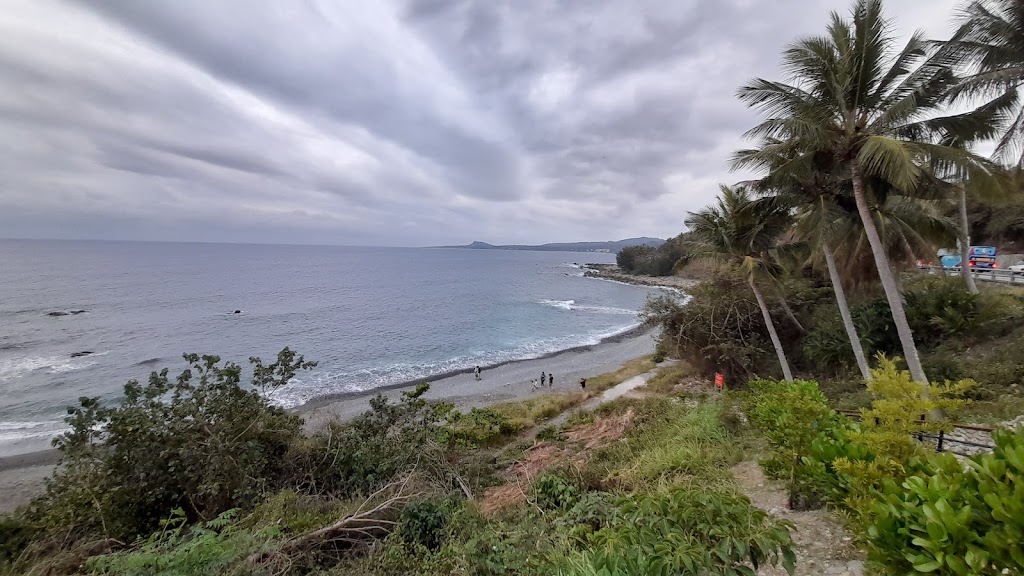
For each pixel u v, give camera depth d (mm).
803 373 15695
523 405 19969
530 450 12406
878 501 3031
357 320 45625
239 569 4539
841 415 5750
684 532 2941
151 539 5227
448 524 5969
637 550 2793
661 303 19891
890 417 3980
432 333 41125
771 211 13078
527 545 4801
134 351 31312
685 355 19406
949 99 9727
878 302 14070
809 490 4762
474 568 4508
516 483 8445
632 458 8234
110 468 7484
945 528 2283
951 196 10094
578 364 30719
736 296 17750
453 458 10312
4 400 21375
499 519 6227
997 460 2457
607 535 3271
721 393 13547
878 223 11188
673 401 13695
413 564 5051
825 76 9531
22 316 42781
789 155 10578
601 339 39281
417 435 10164
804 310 17141
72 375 25516
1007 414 7492
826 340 14805
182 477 7621
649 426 10930
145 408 8164
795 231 13242
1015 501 2084
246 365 28500
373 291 70875
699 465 6973
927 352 12328
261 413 9203
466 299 64062
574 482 6867
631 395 19859
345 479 9078
